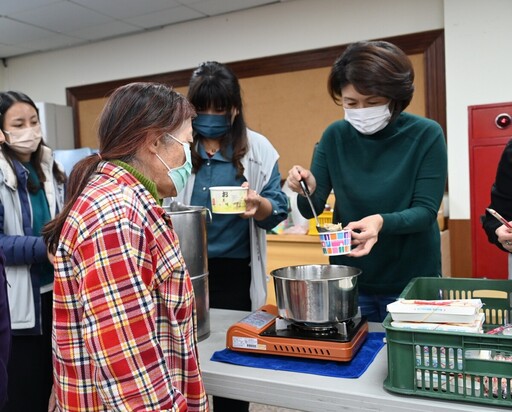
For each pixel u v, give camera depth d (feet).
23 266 5.75
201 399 3.27
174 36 14.55
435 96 11.51
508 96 10.38
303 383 3.43
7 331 3.61
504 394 3.08
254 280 6.36
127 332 2.71
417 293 4.50
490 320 4.32
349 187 5.31
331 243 4.28
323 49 12.53
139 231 2.85
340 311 3.88
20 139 6.13
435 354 3.18
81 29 14.43
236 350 4.09
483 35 10.49
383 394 3.24
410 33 11.62
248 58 13.53
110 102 3.25
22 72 17.44
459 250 11.12
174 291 3.12
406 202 5.06
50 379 6.36
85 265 2.74
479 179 8.66
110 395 2.70
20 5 12.35
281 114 13.26
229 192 5.22
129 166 3.15
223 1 12.56
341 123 5.48
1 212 5.86
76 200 2.98
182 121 3.31
